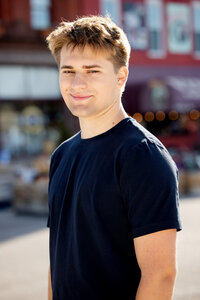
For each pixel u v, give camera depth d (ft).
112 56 6.34
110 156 6.16
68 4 55.77
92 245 6.20
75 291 6.31
